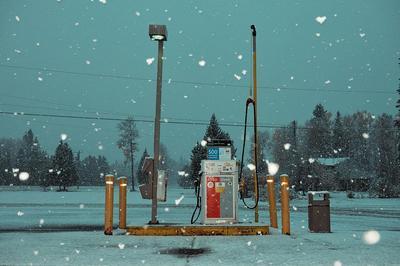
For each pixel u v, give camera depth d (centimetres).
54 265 504
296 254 597
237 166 936
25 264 508
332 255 587
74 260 540
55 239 761
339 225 1159
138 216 1441
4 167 8206
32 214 1545
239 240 763
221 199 921
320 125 7281
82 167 10575
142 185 937
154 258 562
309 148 6856
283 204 884
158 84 973
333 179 5497
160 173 939
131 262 529
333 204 2744
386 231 950
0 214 1538
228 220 915
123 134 6988
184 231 853
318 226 924
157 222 923
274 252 616
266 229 867
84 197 3500
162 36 977
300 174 4862
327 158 6862
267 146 6925
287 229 873
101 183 11012
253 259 555
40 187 6856
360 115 7994
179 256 580
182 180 10175
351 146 7619
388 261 537
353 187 6172
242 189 1010
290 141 6209
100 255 585
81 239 766
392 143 6444
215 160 933
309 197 948
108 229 849
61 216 1452
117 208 1998
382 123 6856
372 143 7075
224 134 4997
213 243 720
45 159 8194
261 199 3150
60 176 5922
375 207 2348
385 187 4128
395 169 5184
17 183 8131
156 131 955
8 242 714
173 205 2405
